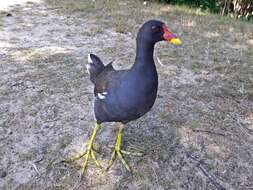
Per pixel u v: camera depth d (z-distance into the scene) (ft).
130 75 1.04
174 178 1.21
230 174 1.23
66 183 1.17
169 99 1.65
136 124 1.46
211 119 1.52
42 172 1.21
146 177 1.20
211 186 1.18
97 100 1.14
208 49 2.26
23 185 1.16
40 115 1.48
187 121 1.49
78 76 1.79
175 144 1.36
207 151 1.33
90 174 1.21
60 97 1.61
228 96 1.70
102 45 2.22
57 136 1.37
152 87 1.05
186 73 1.91
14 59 1.94
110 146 1.34
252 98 1.69
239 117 1.55
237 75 1.91
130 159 1.28
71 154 1.29
